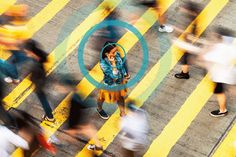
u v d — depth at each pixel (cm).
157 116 1195
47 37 1356
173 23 1354
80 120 1107
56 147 1147
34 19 1396
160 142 1150
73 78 1248
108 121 1191
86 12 1404
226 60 1097
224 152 1127
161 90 1241
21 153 1087
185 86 1247
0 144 1030
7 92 1255
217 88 1130
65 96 1234
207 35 1321
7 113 1116
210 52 1109
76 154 1139
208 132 1162
